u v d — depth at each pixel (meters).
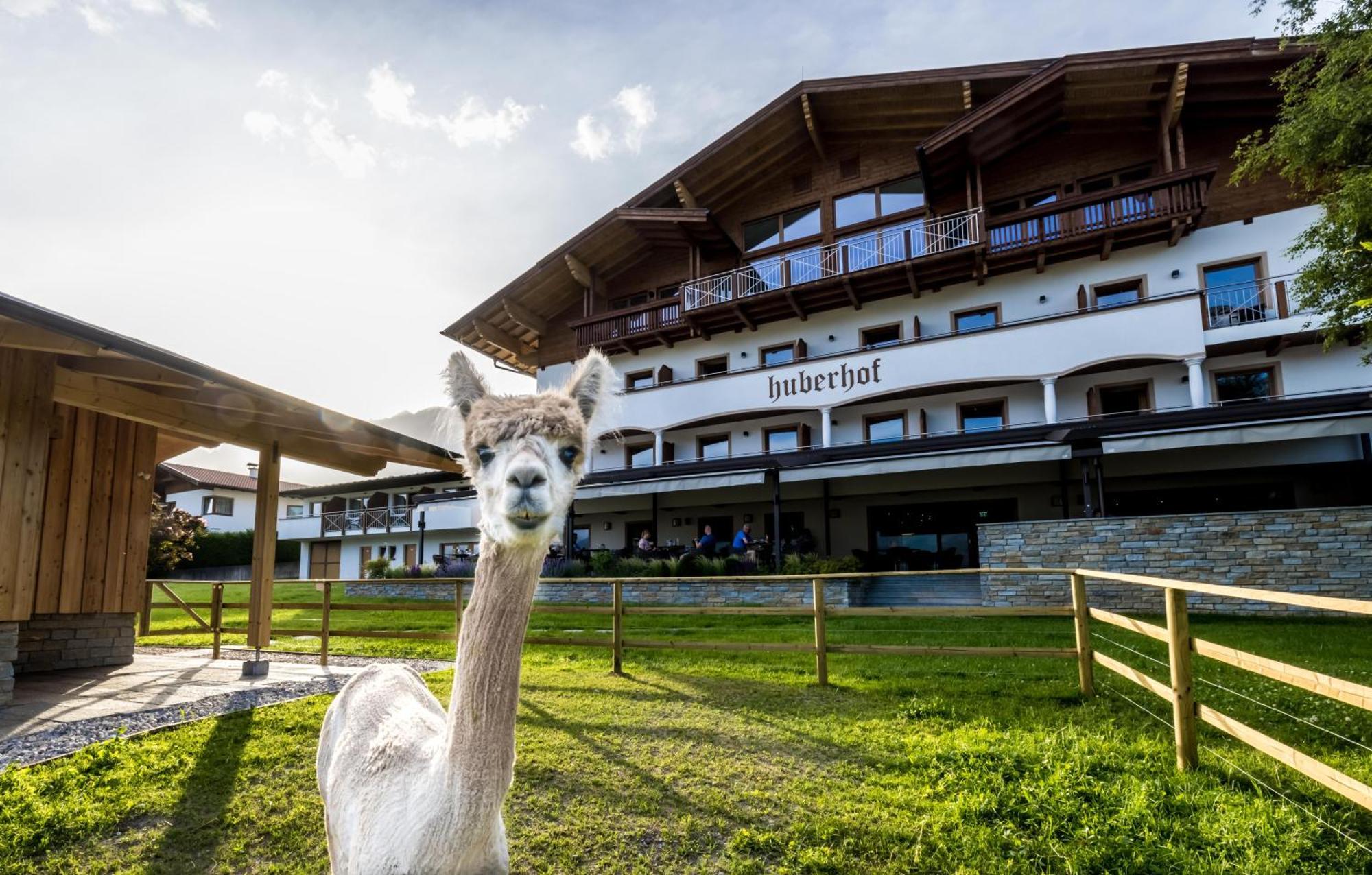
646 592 17.28
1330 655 7.29
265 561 8.49
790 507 21.88
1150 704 5.84
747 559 17.64
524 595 1.90
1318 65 11.08
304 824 3.89
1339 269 9.72
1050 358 17.61
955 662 7.99
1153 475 17.27
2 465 6.16
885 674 7.48
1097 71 17.42
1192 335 16.14
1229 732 3.96
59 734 5.25
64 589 7.87
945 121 21.75
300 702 6.32
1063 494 17.28
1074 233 18.05
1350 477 15.48
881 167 22.91
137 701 6.41
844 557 18.61
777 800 4.16
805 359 20.91
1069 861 3.30
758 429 23.09
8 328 5.13
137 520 8.93
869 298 21.84
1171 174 16.88
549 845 3.75
